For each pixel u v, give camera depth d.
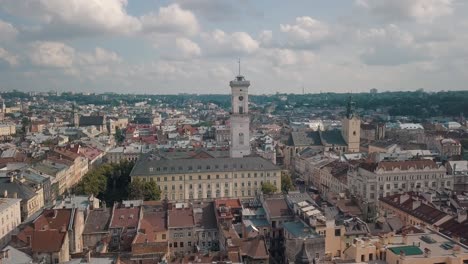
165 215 196.25
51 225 162.38
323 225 170.62
